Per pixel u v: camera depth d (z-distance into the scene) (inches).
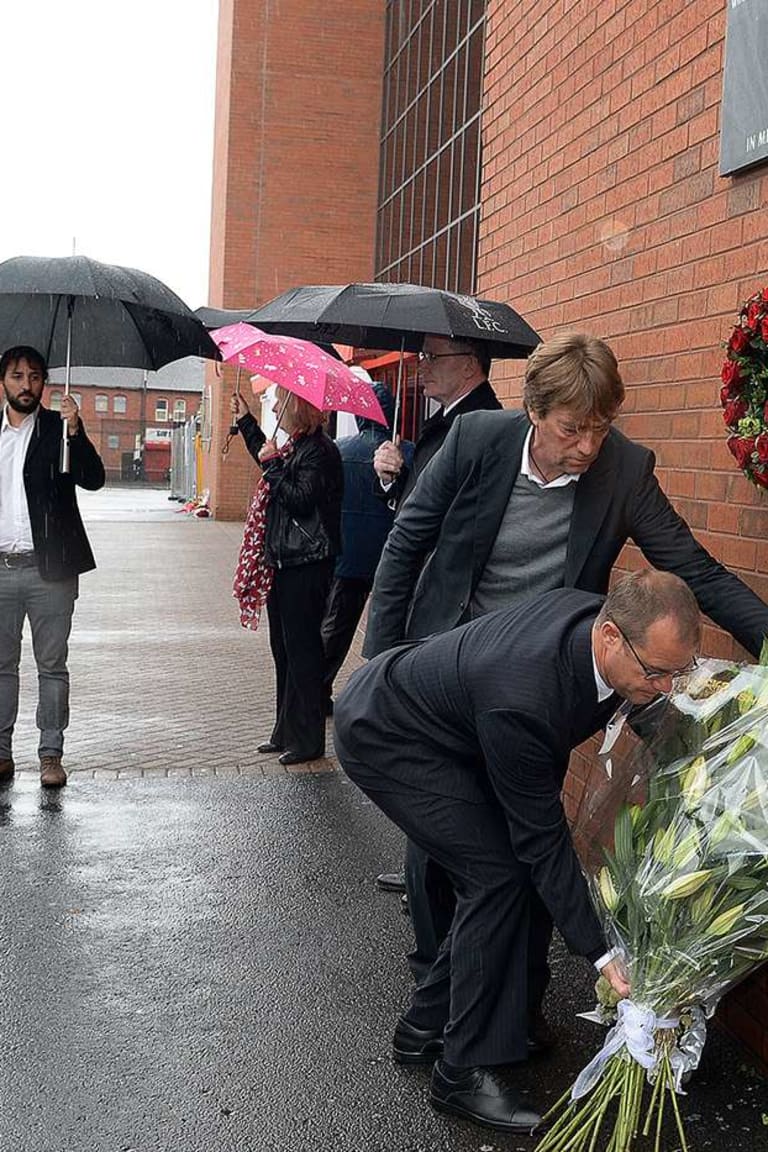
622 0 185.9
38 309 232.5
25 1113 128.0
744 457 126.0
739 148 145.1
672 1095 112.2
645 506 136.3
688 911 107.0
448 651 124.9
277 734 272.2
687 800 109.0
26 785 243.1
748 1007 142.2
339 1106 130.7
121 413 2596.0
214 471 1046.4
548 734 114.6
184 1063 138.8
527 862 118.7
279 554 251.4
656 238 173.3
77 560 235.5
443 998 137.9
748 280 146.3
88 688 341.1
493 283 251.8
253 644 423.2
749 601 131.0
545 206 220.8
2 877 193.9
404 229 608.4
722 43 153.9
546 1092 133.6
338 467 247.4
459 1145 123.7
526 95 231.3
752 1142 124.7
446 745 126.4
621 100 186.2
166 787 244.5
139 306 217.0
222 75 932.6
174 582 596.7
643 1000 109.9
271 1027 147.9
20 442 233.5
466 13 487.2
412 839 130.8
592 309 197.5
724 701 112.4
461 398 170.7
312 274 881.5
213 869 199.8
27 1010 150.6
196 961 165.6
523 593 138.2
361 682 131.9
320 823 223.5
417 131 584.1
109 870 198.2
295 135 869.2
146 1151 121.6
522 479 136.6
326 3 861.2
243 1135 124.9
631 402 180.4
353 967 164.7
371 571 275.9
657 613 106.3
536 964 138.8
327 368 233.8
